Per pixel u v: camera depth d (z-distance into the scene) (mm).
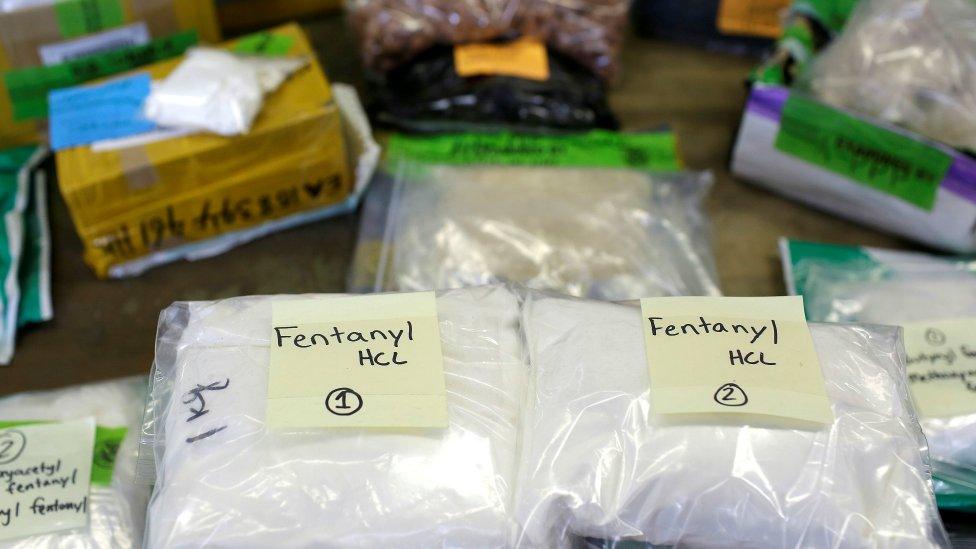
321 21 1042
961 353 608
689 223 792
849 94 742
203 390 444
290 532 401
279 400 431
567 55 902
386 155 856
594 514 410
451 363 457
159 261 760
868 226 814
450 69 865
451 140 868
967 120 703
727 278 762
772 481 412
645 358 453
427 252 731
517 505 411
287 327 463
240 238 781
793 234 810
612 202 777
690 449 418
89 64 809
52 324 715
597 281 703
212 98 697
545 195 781
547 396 444
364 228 786
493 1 859
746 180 858
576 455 421
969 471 557
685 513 412
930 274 709
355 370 444
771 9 968
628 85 976
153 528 409
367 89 937
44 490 531
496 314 489
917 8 761
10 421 571
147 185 691
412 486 411
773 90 753
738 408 429
